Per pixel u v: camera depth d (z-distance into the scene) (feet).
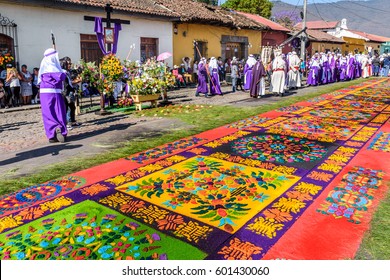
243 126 28.50
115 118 32.76
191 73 66.18
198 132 26.43
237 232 11.96
